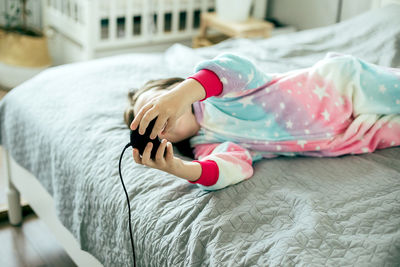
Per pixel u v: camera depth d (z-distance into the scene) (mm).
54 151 1397
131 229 1079
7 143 1679
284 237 937
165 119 956
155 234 1027
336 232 956
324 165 1223
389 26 1842
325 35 1995
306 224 967
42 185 1508
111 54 2914
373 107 1306
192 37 3133
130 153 1258
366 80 1315
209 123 1277
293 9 3008
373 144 1296
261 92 1237
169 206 1070
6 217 1927
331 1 2711
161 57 1921
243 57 1171
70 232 1367
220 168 1085
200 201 1054
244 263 894
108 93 1570
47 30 3154
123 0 2812
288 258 884
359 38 1883
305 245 916
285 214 1018
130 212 1097
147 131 946
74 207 1324
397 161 1245
